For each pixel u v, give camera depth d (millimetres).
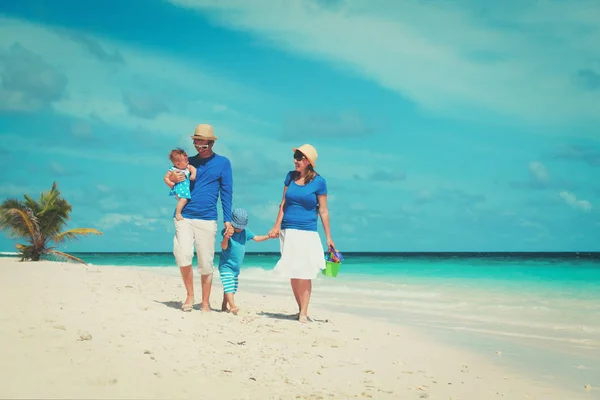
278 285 16844
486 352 6754
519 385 5273
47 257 23188
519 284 16688
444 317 9883
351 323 8523
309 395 4477
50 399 3600
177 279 14531
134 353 5043
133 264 40031
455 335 7930
